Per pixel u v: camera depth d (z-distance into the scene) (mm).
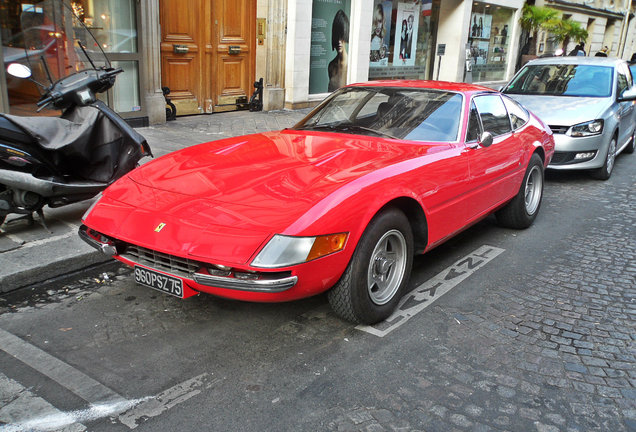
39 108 4641
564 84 8500
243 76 11797
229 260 2801
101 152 4652
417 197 3574
